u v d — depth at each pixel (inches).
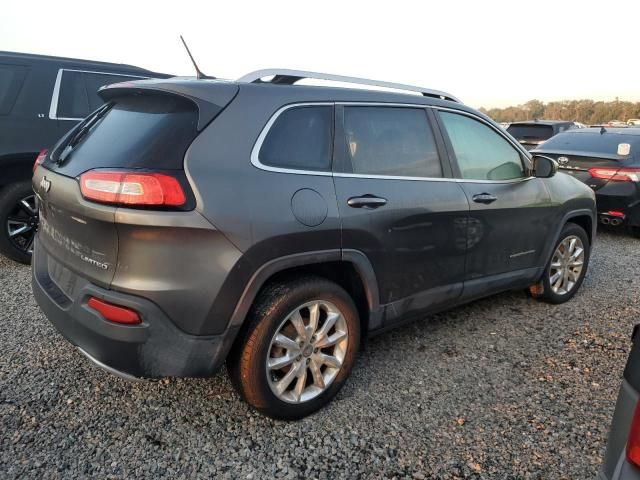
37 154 183.6
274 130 98.9
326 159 105.5
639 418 53.4
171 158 87.5
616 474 55.4
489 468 92.9
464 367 128.3
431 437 101.0
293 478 89.2
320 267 107.7
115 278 86.7
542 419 107.6
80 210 88.8
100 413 104.5
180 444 96.3
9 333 136.6
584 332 150.7
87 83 198.4
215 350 91.0
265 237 91.9
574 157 280.8
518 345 141.3
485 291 144.6
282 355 100.7
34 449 93.0
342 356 109.2
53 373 118.3
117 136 97.0
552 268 169.5
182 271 85.7
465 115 138.6
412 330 149.3
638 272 215.0
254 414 106.2
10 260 198.4
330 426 103.6
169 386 115.0
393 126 120.1
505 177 146.4
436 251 124.6
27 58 187.6
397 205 113.7
